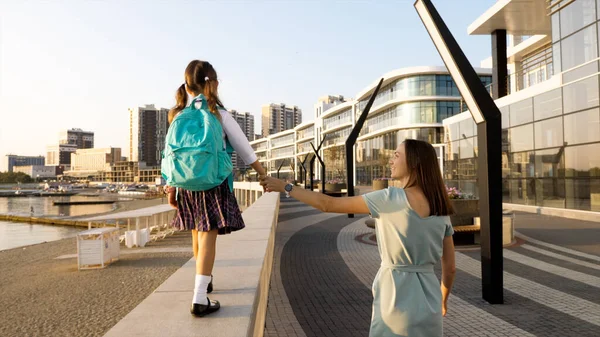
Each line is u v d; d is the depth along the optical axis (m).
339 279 7.09
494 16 21.03
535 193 18.84
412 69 49.09
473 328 4.64
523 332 4.49
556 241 10.55
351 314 5.24
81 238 10.48
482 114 5.45
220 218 2.08
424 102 49.19
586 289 6.16
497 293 5.52
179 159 1.93
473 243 10.33
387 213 1.79
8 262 13.01
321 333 4.59
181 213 2.16
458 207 10.39
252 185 58.31
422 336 1.71
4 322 6.19
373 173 60.41
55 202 101.62
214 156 1.98
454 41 5.64
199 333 1.72
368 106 15.08
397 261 1.80
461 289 6.27
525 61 27.41
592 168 15.12
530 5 19.73
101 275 9.55
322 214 19.86
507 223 10.14
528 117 19.31
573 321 4.80
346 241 11.26
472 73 5.55
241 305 2.17
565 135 16.64
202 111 2.09
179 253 12.21
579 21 16.47
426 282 1.78
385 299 1.79
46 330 5.78
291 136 110.12
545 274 7.14
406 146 1.89
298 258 9.00
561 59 17.72
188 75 2.25
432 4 5.78
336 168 76.50
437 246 1.80
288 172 111.12
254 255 3.72
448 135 29.56
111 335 1.69
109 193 158.25
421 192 1.82
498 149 5.50
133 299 7.30
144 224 27.64
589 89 15.23
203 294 2.01
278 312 5.34
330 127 80.44
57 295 7.81
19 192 161.00
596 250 9.33
